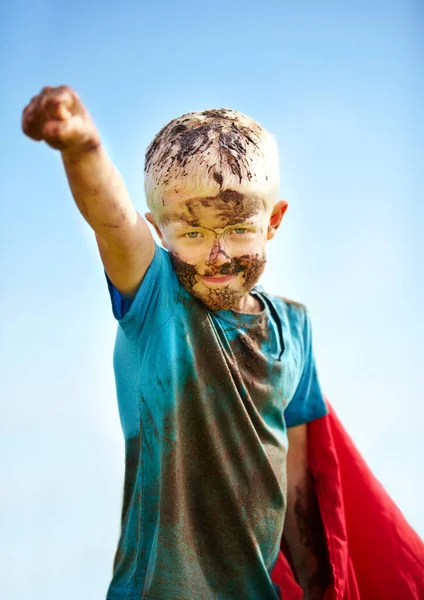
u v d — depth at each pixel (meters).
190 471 2.41
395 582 2.84
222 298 2.39
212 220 2.31
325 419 2.84
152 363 2.36
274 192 2.43
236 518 2.44
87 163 2.01
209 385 2.40
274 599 2.49
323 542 2.77
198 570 2.40
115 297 2.37
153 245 2.33
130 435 2.51
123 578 2.53
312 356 2.81
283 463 2.59
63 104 1.85
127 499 2.54
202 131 2.36
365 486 2.89
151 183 2.38
